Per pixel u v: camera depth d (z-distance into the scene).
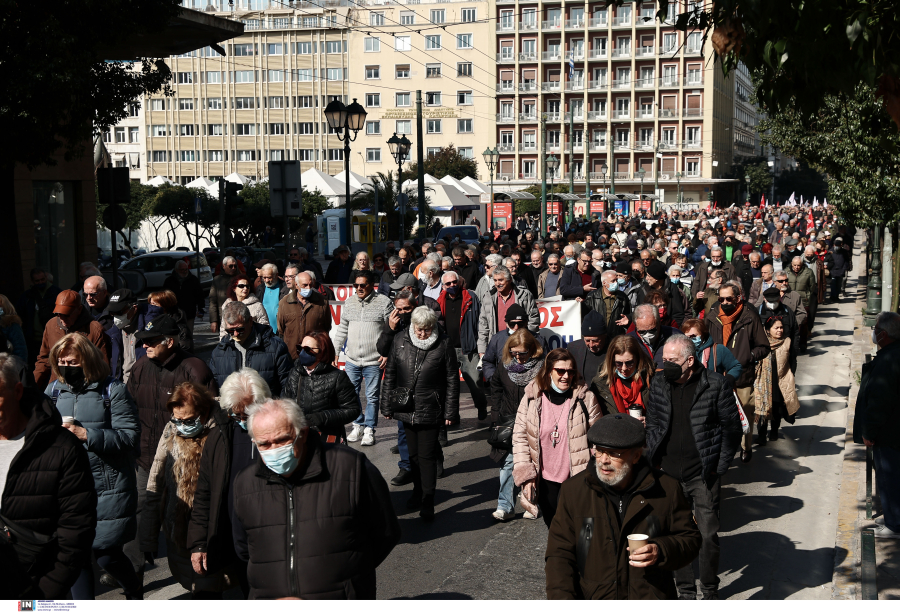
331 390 6.12
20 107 12.52
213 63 95.69
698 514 5.42
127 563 5.14
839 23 4.52
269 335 6.91
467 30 94.19
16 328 8.30
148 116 96.88
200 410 4.81
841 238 23.95
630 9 90.88
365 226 42.97
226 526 4.57
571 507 3.78
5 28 12.36
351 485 3.63
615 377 5.91
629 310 9.35
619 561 3.66
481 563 6.30
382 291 13.21
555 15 93.31
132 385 6.04
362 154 96.06
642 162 93.50
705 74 90.31
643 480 3.70
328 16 95.31
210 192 48.41
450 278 10.18
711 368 6.84
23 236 18.53
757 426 10.51
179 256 25.78
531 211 69.50
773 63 4.86
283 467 3.54
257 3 98.12
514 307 7.45
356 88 95.44
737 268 15.76
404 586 5.87
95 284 7.79
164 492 4.98
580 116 93.88
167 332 5.88
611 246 18.72
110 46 14.92
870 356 8.18
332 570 3.56
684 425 5.46
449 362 7.25
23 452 3.92
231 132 96.19
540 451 5.74
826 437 10.23
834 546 6.68
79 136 14.08
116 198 14.64
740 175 103.94
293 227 45.16
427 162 82.06
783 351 9.79
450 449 9.74
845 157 14.82
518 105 94.69
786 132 24.33
